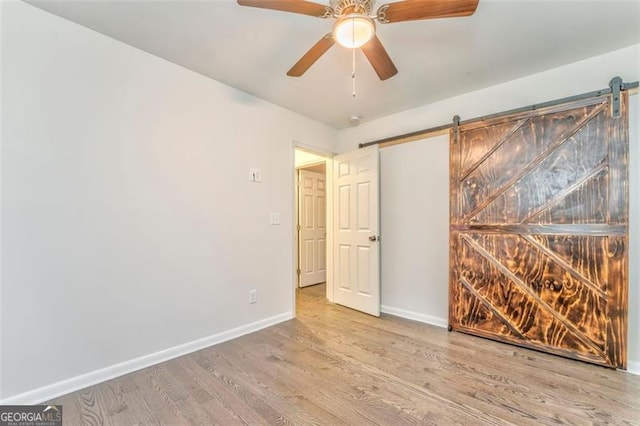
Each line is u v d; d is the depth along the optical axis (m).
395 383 1.92
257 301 2.88
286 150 3.21
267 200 3.00
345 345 2.51
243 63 2.32
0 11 1.62
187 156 2.39
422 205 3.09
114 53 2.02
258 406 1.69
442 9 1.36
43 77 1.75
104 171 1.97
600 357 2.11
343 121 3.60
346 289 3.63
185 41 2.05
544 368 2.09
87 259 1.90
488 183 2.63
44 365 1.74
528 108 2.44
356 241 3.50
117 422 1.56
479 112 2.77
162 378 1.98
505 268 2.52
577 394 1.78
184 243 2.37
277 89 2.76
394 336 2.70
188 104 2.40
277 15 1.79
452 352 2.36
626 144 2.05
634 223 2.05
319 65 2.33
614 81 2.09
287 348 2.45
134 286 2.10
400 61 2.28
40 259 1.73
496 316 2.56
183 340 2.35
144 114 2.16
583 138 2.21
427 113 3.11
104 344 1.96
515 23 1.84
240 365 2.16
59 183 1.80
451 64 2.33
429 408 1.66
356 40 1.51
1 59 1.62
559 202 2.29
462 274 2.76
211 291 2.54
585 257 2.18
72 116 1.85
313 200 5.02
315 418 1.59
